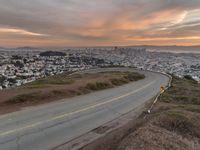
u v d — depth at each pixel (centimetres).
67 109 1266
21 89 1706
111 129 987
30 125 939
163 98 1823
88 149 750
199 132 945
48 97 1545
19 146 729
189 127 965
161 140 777
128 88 2445
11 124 935
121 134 880
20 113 1114
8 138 787
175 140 806
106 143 795
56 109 1249
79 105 1399
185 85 2777
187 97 1836
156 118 1019
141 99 1786
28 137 809
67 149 746
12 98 1337
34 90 1636
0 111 1129
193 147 794
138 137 776
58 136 848
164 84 2872
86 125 1014
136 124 1002
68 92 1777
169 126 957
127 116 1238
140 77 3781
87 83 2227
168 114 1070
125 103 1584
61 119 1063
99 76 3403
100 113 1246
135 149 688
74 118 1102
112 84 2650
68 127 960
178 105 1496
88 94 1867
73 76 3791
